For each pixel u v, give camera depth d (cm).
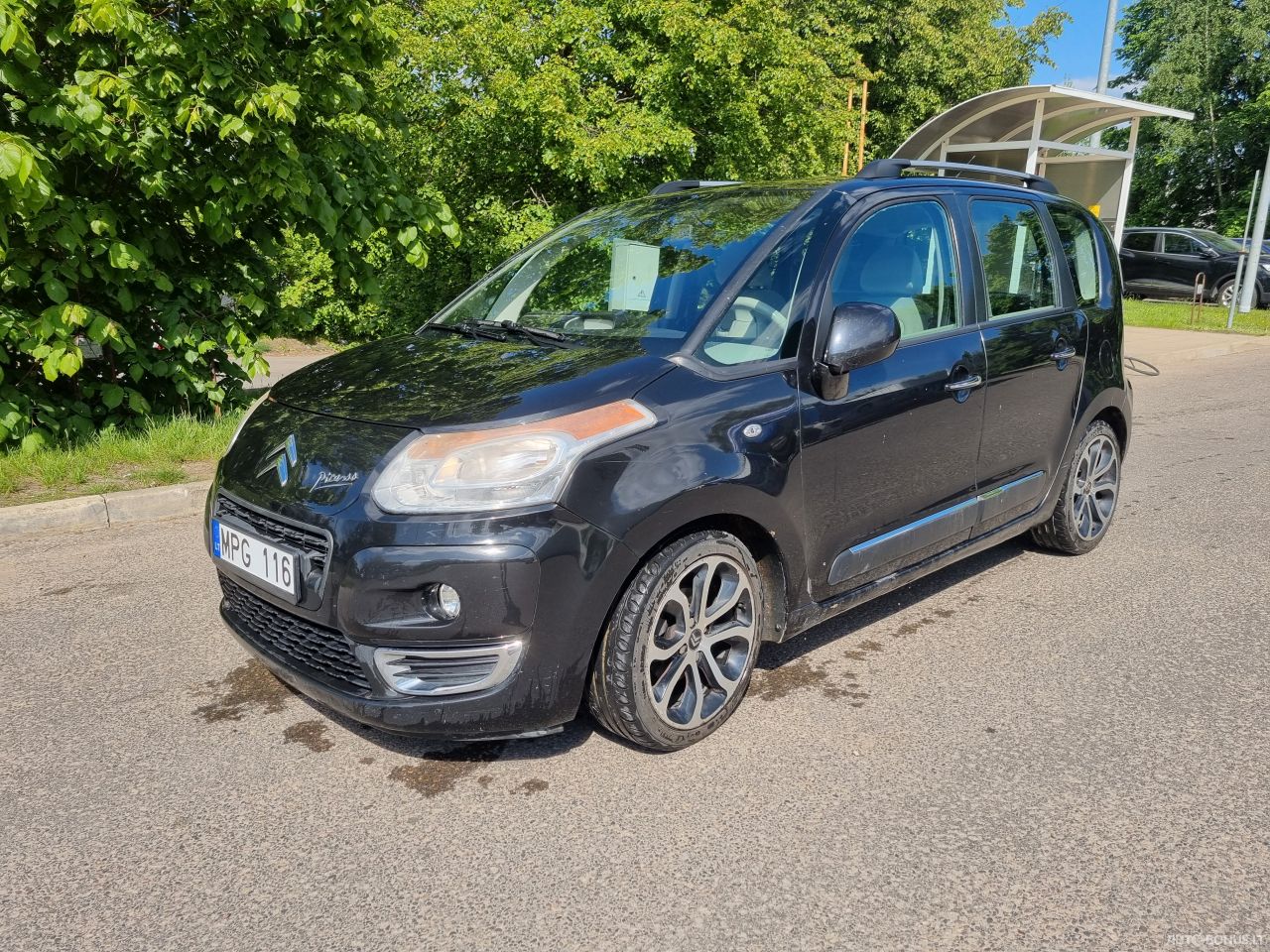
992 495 383
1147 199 3288
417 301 1245
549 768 277
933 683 331
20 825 250
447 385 279
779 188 354
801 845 240
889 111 2325
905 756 282
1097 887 223
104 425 621
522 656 246
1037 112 1566
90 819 253
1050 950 203
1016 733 296
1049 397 405
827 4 2117
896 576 348
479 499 241
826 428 301
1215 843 240
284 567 259
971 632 376
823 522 307
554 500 244
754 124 1082
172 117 552
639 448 257
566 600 246
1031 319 397
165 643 363
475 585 238
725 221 337
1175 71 2967
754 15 1031
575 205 1133
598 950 203
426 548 238
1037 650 358
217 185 575
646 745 278
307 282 1235
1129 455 696
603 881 227
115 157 536
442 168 1129
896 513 336
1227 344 1324
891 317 289
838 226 323
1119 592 418
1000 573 444
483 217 1150
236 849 240
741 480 274
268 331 695
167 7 564
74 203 539
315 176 613
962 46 2206
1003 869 230
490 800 261
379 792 265
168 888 225
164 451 580
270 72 581
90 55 526
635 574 263
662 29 990
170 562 449
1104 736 294
